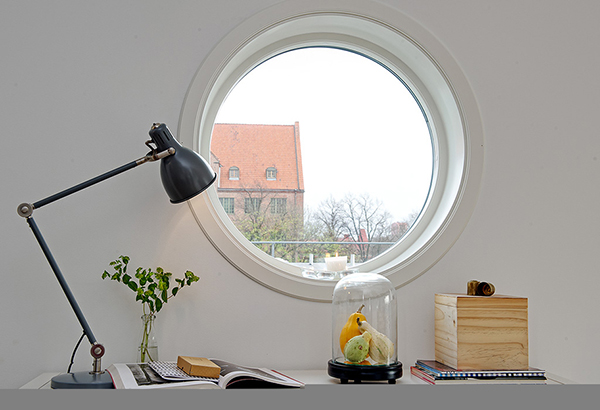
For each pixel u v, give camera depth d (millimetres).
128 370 1144
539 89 1657
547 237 1599
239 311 1445
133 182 1447
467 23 1649
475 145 1589
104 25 1493
